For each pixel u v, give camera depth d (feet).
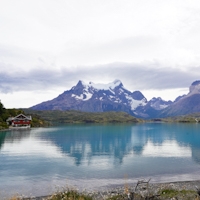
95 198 95.81
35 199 101.60
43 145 308.60
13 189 120.26
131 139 402.52
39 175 151.23
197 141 376.27
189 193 100.89
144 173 158.61
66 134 483.51
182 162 199.31
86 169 169.58
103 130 633.20
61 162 196.75
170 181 138.31
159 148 293.02
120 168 173.88
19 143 327.47
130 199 82.48
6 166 179.63
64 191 91.56
